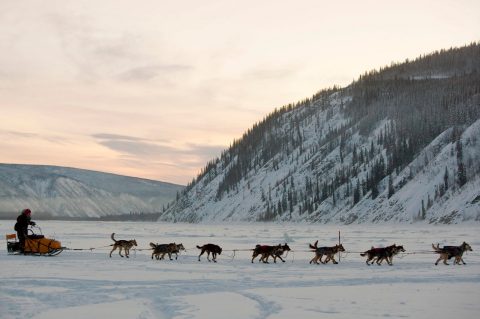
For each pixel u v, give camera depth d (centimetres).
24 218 3064
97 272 2177
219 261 2889
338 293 1612
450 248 2612
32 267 2345
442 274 2141
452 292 1625
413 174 13925
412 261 2866
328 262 2845
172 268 2409
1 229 8506
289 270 2366
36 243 3011
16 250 3062
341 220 14588
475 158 12150
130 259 2906
